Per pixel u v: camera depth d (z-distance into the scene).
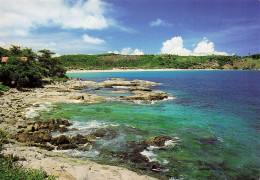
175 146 15.12
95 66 184.50
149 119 22.81
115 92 46.44
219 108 29.78
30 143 14.38
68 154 13.42
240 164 12.66
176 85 65.94
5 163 8.59
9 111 24.39
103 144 15.26
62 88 51.62
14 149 11.95
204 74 136.62
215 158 13.36
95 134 17.23
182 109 28.78
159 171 11.53
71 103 31.64
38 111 25.80
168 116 24.45
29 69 50.72
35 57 80.44
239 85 67.06
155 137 15.99
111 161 12.55
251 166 12.45
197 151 14.34
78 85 58.88
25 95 37.09
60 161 11.18
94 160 12.62
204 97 40.75
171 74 135.75
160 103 33.34
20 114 22.98
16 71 45.53
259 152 14.44
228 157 13.55
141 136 17.14
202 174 11.38
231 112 27.17
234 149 14.87
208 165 12.41
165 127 19.89
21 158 10.35
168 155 13.57
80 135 16.58
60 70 79.56
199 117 24.22
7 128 17.92
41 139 15.49
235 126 20.69
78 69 165.25
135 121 21.86
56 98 34.78
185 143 15.77
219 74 138.00
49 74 75.88
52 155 12.42
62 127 18.38
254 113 26.61
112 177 9.66
